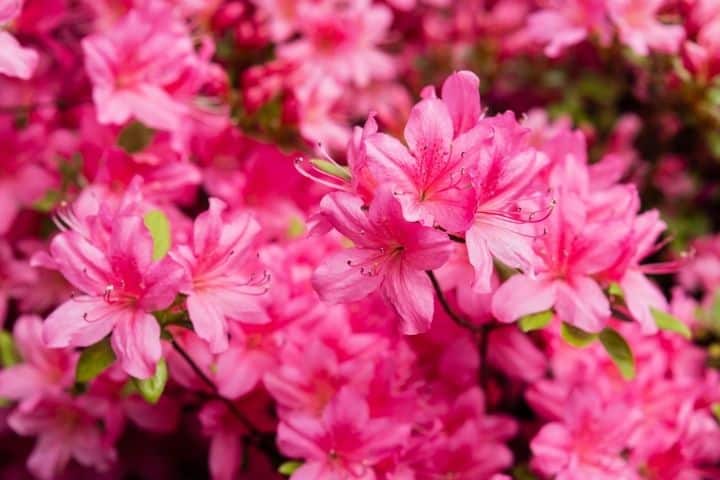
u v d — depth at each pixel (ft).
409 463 2.18
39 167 2.53
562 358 2.32
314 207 2.58
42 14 2.54
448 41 3.19
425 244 1.96
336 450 2.14
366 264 2.00
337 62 2.82
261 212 2.58
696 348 2.49
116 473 2.55
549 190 2.10
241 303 2.11
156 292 2.03
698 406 2.37
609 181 2.34
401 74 3.19
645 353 2.36
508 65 3.18
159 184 2.43
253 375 2.22
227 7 2.72
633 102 3.00
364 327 2.28
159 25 2.47
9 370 2.39
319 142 2.15
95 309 2.05
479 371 2.32
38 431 2.39
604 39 2.64
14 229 2.59
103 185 2.42
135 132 2.43
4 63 2.14
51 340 2.03
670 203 2.97
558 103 3.05
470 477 2.25
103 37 2.37
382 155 1.95
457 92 2.02
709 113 2.67
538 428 2.36
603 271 2.16
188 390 2.32
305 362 2.20
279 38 2.77
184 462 2.60
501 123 2.03
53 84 2.65
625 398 2.29
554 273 2.15
